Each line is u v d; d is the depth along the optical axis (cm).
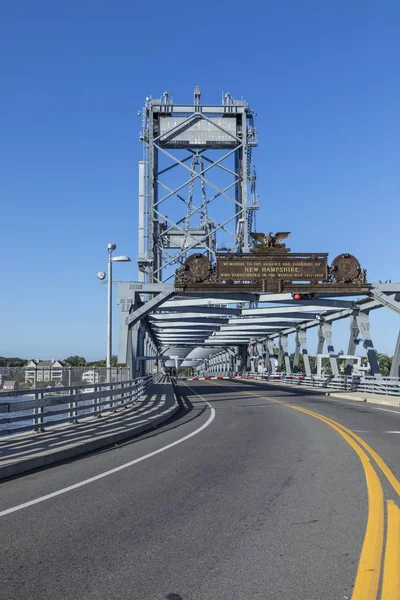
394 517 724
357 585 509
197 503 825
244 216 6662
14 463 1063
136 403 2722
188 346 8956
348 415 2342
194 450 1361
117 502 836
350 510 766
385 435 1620
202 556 594
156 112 6750
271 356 7469
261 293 3731
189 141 6725
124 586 515
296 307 4766
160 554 602
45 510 790
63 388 1614
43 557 596
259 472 1059
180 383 7000
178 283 3572
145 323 4978
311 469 1079
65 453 1245
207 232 6812
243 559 583
